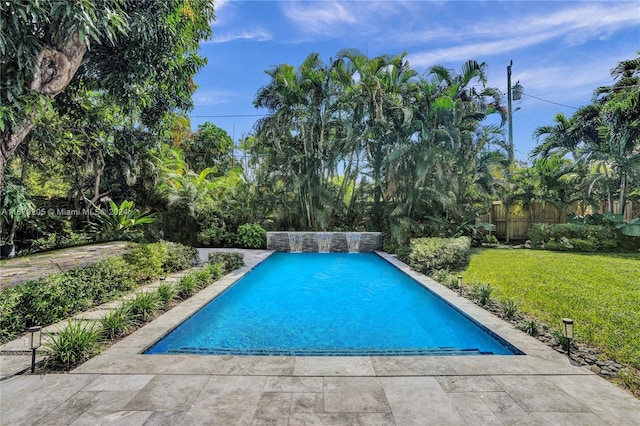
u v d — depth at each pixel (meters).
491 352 3.55
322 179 13.96
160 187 12.59
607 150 10.84
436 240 9.23
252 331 4.39
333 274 8.52
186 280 5.77
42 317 3.88
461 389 2.53
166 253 7.25
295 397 2.41
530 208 12.92
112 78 5.78
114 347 3.34
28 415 2.17
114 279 5.34
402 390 2.52
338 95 12.57
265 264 9.95
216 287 6.12
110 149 9.87
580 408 2.27
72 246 7.13
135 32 5.09
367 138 12.66
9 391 2.48
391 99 12.10
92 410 2.23
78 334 3.18
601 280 6.18
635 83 9.88
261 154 13.99
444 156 11.40
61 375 2.74
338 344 3.93
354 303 5.82
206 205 13.34
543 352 3.22
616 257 9.05
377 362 3.03
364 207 13.90
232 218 13.49
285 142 13.63
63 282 4.42
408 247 9.95
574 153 13.13
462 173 12.01
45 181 9.91
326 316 5.07
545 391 2.50
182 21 6.27
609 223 10.69
